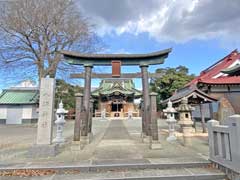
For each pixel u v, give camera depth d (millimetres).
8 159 5887
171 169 5090
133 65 9203
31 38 18266
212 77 20062
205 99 11906
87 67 9008
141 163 5270
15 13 17406
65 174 4828
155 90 31547
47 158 5988
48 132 6594
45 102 6773
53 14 18062
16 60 18547
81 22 19344
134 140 9727
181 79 29656
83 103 8734
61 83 25656
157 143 7371
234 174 4277
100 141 9461
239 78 15844
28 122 24406
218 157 4980
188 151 6898
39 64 18656
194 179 4531
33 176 4672
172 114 10023
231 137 4395
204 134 11445
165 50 8781
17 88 27641
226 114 11055
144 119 9172
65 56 8922
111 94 34594
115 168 5121
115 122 25234
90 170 5047
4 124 23484
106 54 8859
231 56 22219
